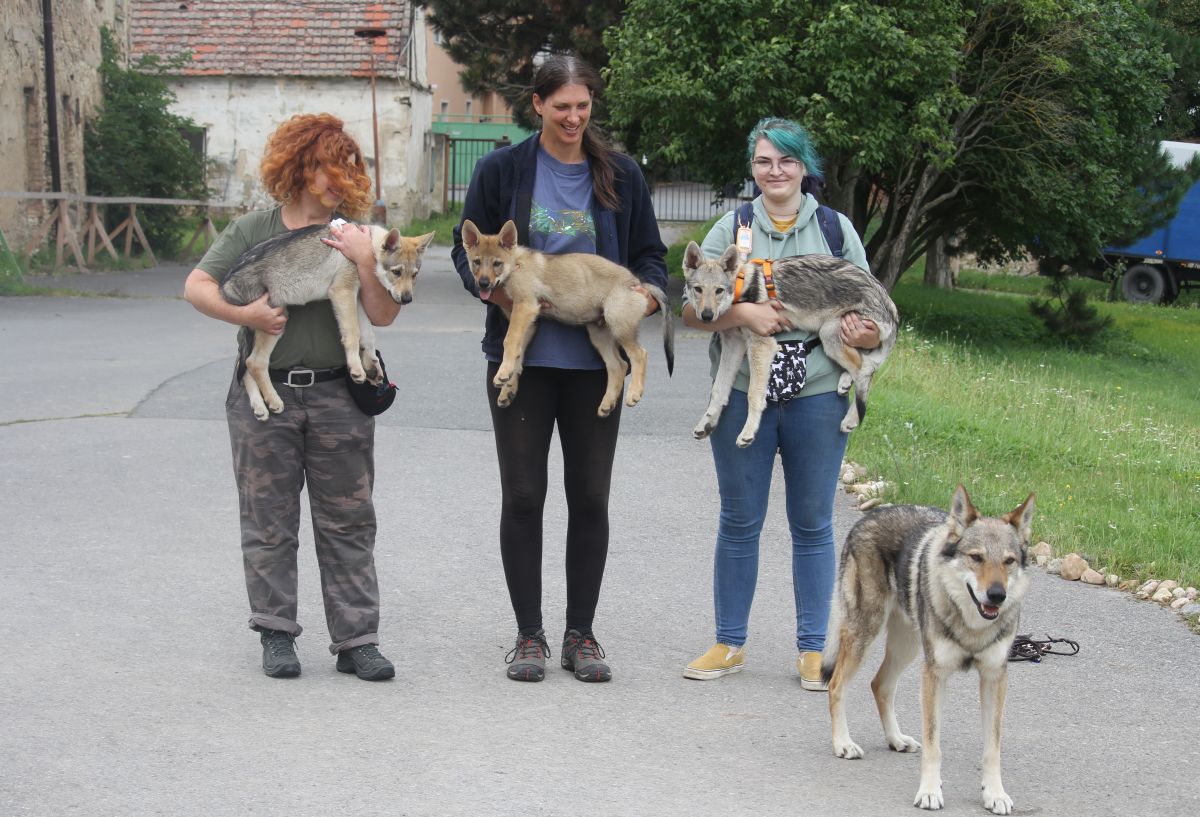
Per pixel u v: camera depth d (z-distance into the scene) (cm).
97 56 2523
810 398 524
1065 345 2117
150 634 552
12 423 985
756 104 1652
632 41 1742
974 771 443
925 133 1691
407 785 408
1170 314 2995
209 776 409
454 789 406
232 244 512
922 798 407
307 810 387
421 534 733
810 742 464
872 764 445
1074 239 2075
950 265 3105
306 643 557
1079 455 1043
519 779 416
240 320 479
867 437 995
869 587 449
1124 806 412
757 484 526
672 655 556
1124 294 3353
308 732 450
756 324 505
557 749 444
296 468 507
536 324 512
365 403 504
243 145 3472
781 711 495
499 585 646
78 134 2425
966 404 1197
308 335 500
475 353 1399
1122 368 1917
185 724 454
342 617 511
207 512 759
